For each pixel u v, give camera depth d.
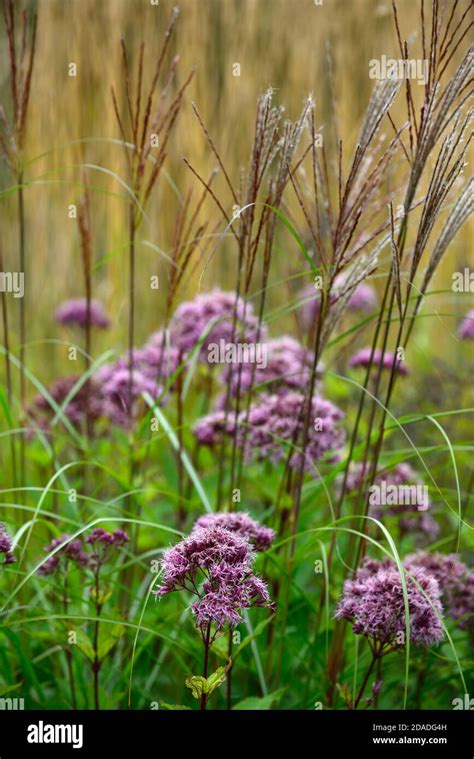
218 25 7.81
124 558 4.36
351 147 6.96
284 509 4.11
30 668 3.53
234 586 2.71
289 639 3.85
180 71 7.59
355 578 3.45
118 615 3.62
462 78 3.08
